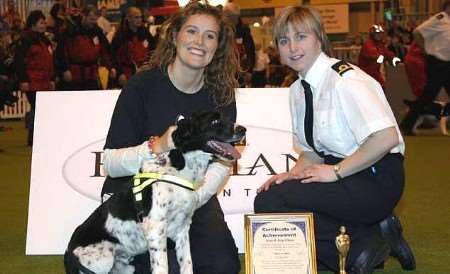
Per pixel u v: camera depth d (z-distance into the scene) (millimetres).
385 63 15906
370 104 4363
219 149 4027
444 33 13656
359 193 4523
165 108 4617
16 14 22828
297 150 5430
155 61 4688
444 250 5559
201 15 4453
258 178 5770
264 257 4250
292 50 4543
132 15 14406
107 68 14453
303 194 4551
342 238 4340
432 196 7789
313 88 4617
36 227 5680
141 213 4090
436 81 13977
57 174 5758
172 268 4621
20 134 15961
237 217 5719
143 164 4168
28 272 5129
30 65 13188
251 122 5824
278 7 31578
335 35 30625
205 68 4691
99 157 5754
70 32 13750
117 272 4461
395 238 4957
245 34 13984
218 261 4637
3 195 8305
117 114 4562
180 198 4094
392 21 25438
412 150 11867
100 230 4223
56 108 5840
